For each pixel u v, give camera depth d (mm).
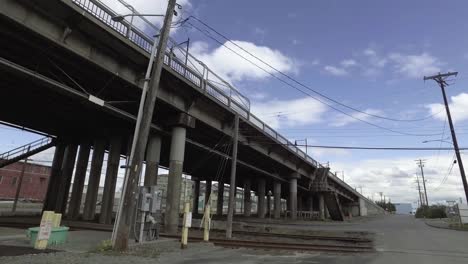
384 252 17422
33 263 11352
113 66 22969
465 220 40781
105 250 14898
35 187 77062
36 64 22688
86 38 20922
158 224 19953
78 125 36844
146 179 30172
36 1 17938
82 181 40375
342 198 108938
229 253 16078
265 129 42906
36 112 32625
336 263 14016
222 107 33000
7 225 24359
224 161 49969
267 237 24375
